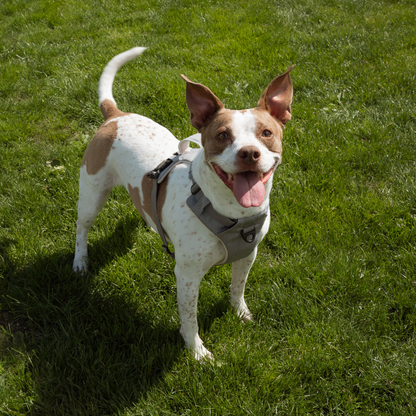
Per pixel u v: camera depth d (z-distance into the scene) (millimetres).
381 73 2369
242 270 1245
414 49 2672
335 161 1757
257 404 1127
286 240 1487
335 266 1393
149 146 1279
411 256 1396
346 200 1613
